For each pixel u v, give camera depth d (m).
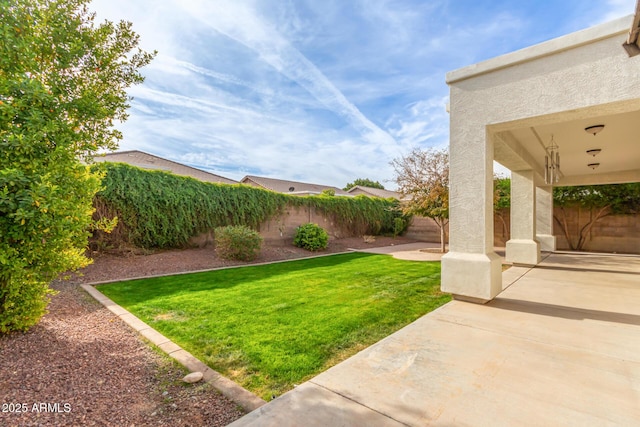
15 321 3.36
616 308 4.62
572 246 13.52
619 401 2.34
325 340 3.69
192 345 3.54
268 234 13.06
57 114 3.45
